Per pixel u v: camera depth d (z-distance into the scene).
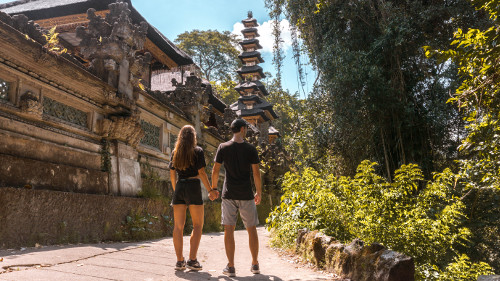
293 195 7.38
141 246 6.49
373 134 11.73
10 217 5.45
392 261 3.70
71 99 7.92
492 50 3.99
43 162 6.70
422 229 5.64
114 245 6.46
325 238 5.09
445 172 6.67
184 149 4.33
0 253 4.72
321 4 11.97
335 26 12.62
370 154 12.00
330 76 12.10
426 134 11.17
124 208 8.45
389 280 3.57
